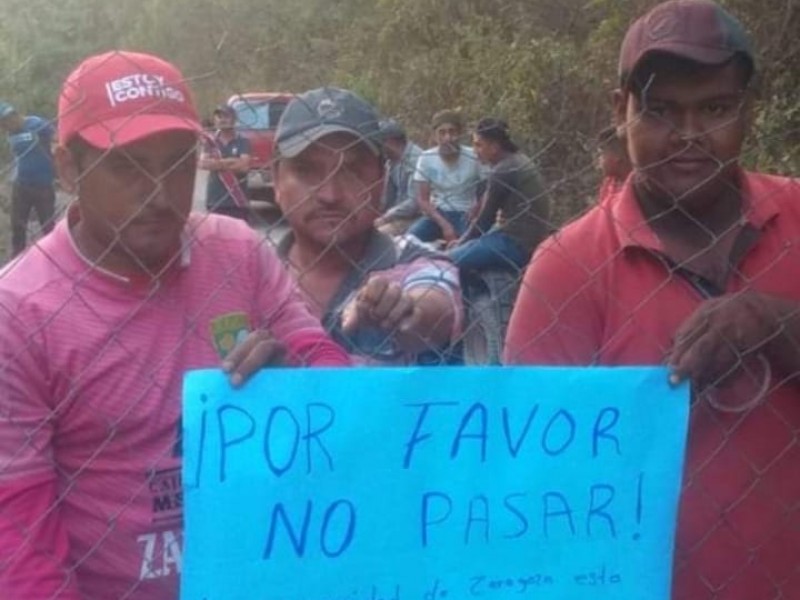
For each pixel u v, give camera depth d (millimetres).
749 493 2246
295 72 18484
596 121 12234
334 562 1890
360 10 19469
